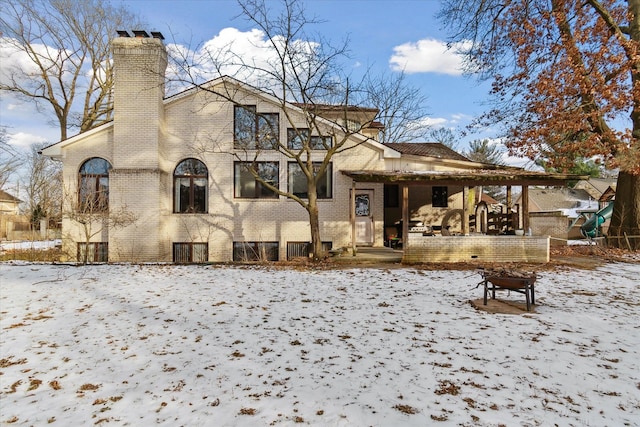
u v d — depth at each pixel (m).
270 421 3.82
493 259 13.52
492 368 5.00
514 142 18.20
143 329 6.66
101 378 4.87
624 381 4.65
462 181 13.88
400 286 9.87
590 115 15.84
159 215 16.05
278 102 16.97
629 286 9.83
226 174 17.05
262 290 9.54
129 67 16.38
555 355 5.41
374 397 4.28
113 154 16.38
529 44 16.89
